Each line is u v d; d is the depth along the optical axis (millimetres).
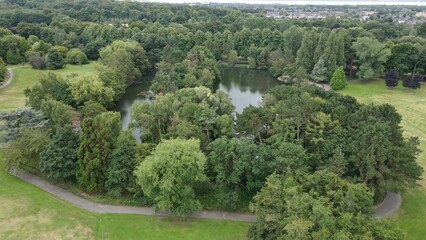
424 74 137000
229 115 80562
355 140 57219
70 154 59469
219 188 57969
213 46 179750
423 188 63000
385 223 41031
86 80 99188
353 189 44750
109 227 51875
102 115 70125
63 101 94062
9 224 51406
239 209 56656
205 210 56500
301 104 66875
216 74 145375
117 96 113812
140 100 118188
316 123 64938
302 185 47781
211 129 73062
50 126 71875
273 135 65125
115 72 115062
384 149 52531
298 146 56281
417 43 144375
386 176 54969
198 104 79625
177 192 51500
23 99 105562
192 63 130500
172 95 89062
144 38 165375
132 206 57125
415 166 54406
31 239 48500
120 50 131875
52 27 186375
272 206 46562
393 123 60625
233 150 58250
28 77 128625
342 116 66250
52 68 139625
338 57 138250
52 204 56656
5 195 58438
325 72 136750
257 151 56969
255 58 173500
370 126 56125
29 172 65750
